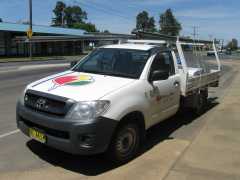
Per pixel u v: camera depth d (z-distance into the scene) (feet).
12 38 172.96
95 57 22.56
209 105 35.42
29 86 18.86
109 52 22.40
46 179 16.25
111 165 18.13
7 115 28.45
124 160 18.35
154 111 20.92
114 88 17.88
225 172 17.53
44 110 16.99
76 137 15.98
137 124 19.07
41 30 202.59
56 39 183.52
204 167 18.06
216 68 37.91
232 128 25.52
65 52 221.66
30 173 16.84
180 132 25.20
